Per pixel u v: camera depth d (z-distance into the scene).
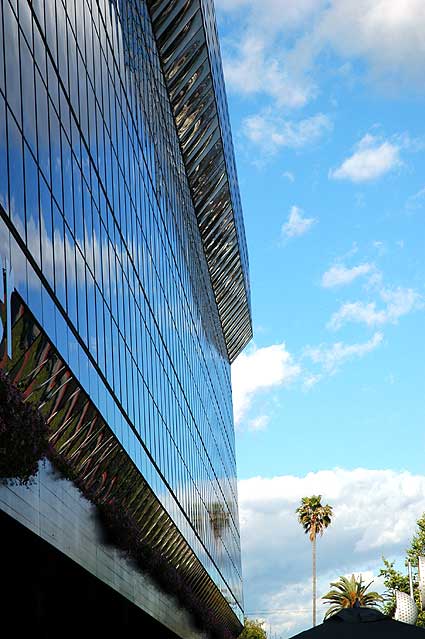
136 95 47.72
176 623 55.28
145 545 42.66
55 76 29.06
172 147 64.06
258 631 145.88
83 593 36.84
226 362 115.06
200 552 70.25
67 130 30.58
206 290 88.06
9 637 30.11
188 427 67.44
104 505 35.16
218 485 91.38
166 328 57.09
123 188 42.34
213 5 67.50
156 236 53.97
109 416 36.03
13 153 23.62
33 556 28.31
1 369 20.23
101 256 35.91
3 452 20.91
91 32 35.66
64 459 28.58
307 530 115.44
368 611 19.05
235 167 90.44
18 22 24.66
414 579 92.25
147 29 52.72
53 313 27.23
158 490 49.25
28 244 24.67
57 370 27.56
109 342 36.78
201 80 63.75
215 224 85.06
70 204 30.48
